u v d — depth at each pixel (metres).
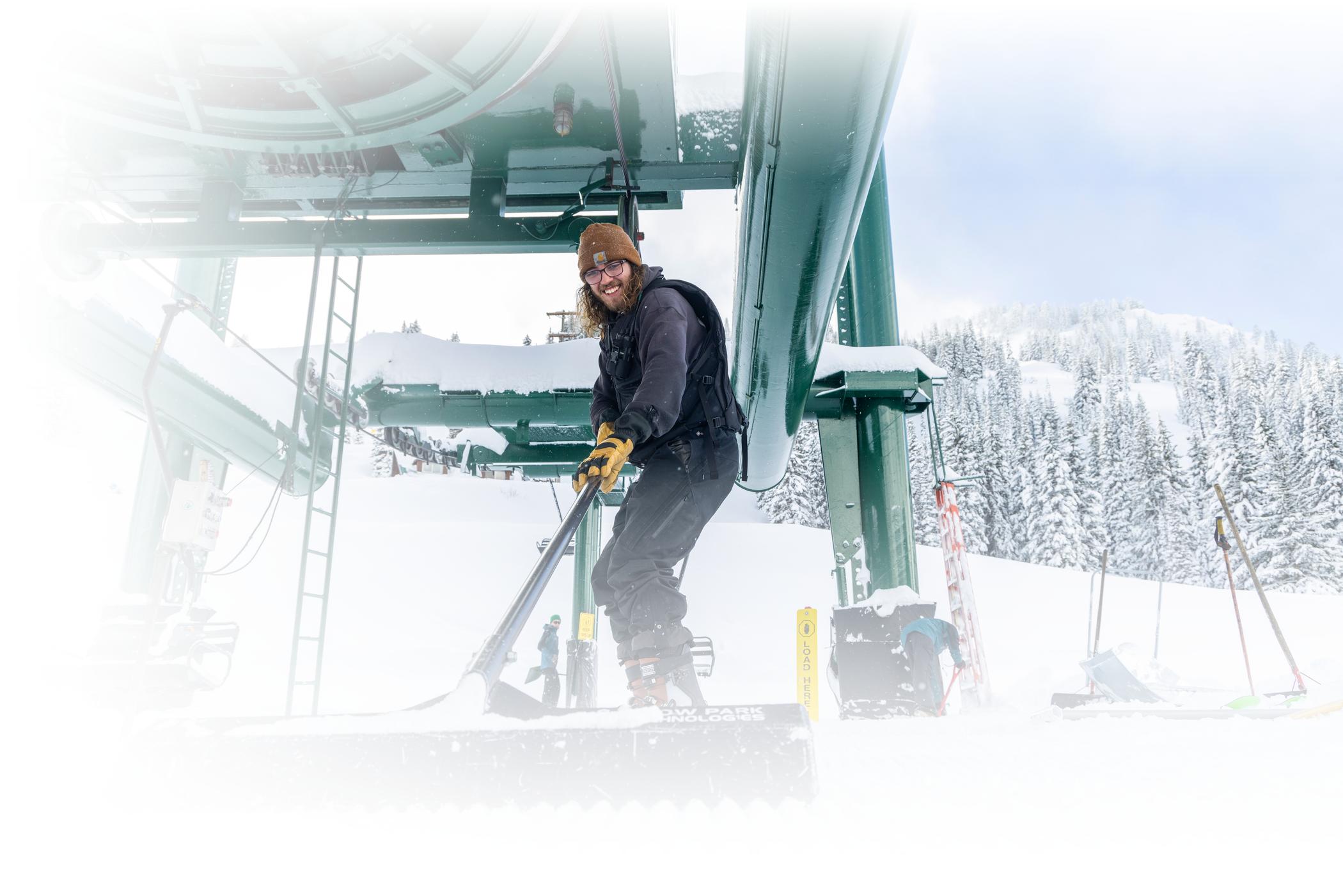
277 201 7.45
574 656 13.42
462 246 6.96
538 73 5.43
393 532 36.72
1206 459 60.00
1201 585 52.75
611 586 2.02
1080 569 50.03
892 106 4.29
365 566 32.50
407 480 61.47
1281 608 26.67
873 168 4.77
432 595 30.38
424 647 23.80
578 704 13.16
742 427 2.11
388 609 28.50
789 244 5.20
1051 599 29.66
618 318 2.13
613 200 7.18
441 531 36.97
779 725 0.99
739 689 15.06
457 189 7.27
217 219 7.07
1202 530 53.62
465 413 8.77
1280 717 1.91
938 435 7.33
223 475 9.48
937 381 7.72
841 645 5.80
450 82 5.27
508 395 8.75
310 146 6.04
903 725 2.14
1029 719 2.05
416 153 6.79
